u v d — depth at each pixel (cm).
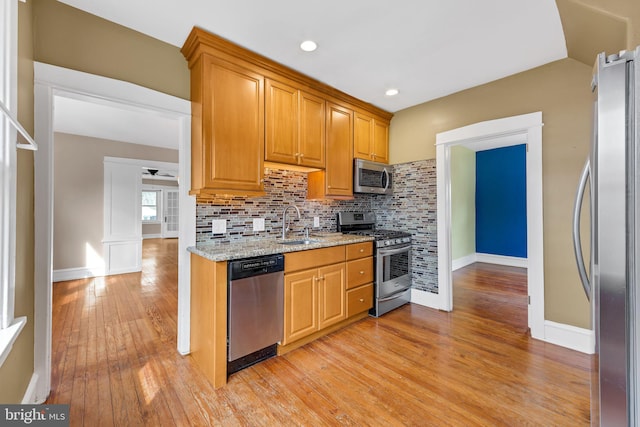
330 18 182
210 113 202
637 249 83
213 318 179
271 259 205
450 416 153
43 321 162
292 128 252
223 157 208
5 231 119
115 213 483
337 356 214
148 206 1039
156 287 402
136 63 195
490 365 201
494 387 177
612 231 87
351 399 166
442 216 310
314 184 298
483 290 384
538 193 242
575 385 178
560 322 231
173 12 176
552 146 236
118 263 484
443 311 307
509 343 234
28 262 151
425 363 204
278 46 213
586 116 221
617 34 133
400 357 212
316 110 273
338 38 203
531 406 159
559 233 232
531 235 246
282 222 286
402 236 319
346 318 264
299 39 204
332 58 230
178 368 198
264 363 204
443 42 209
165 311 308
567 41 204
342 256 260
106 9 174
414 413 155
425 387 177
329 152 286
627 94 85
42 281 161
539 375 189
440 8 172
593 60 205
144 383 180
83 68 176
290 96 251
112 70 186
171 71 210
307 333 229
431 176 321
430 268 321
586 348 218
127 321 281
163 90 206
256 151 227
